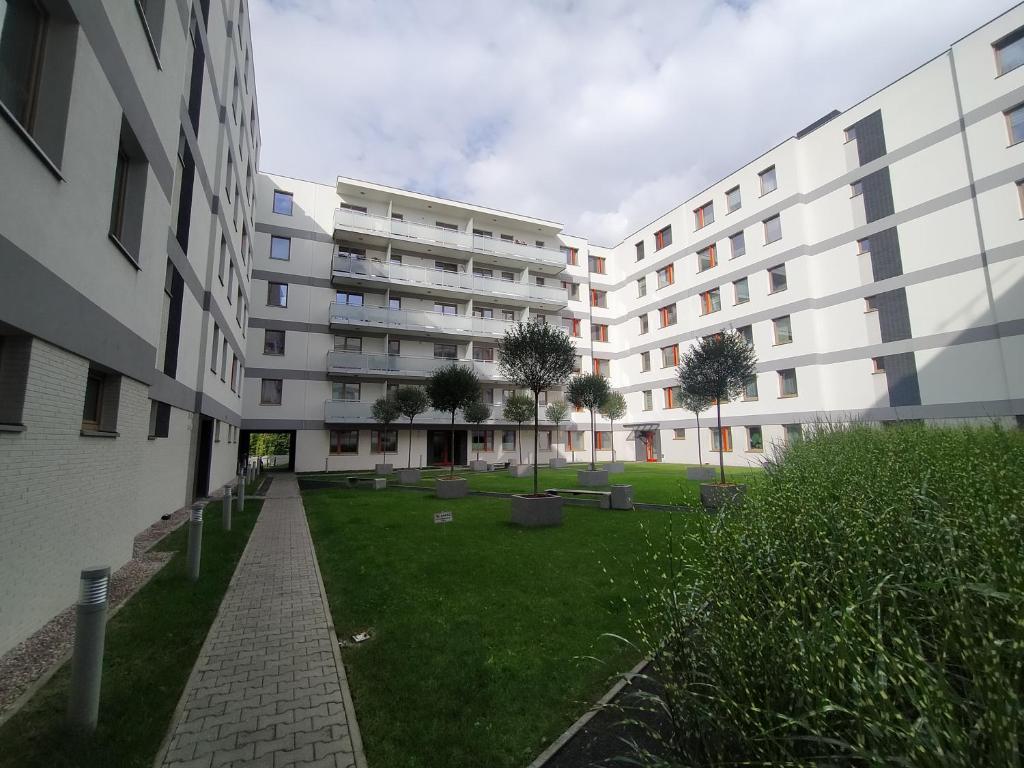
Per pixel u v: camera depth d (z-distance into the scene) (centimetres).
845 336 2217
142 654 387
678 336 3188
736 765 185
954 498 297
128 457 664
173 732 283
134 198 679
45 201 434
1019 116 1733
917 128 1995
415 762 256
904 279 2009
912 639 173
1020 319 1691
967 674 164
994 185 1773
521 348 1076
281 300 2691
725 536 289
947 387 1862
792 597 206
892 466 434
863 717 148
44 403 444
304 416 2648
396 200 3038
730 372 1309
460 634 416
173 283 1044
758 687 194
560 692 322
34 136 457
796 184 2436
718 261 2898
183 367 1102
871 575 225
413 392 2356
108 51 551
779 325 2506
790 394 2434
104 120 545
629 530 845
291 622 458
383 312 2805
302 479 2155
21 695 327
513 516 921
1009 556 187
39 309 425
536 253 3375
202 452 1468
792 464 689
